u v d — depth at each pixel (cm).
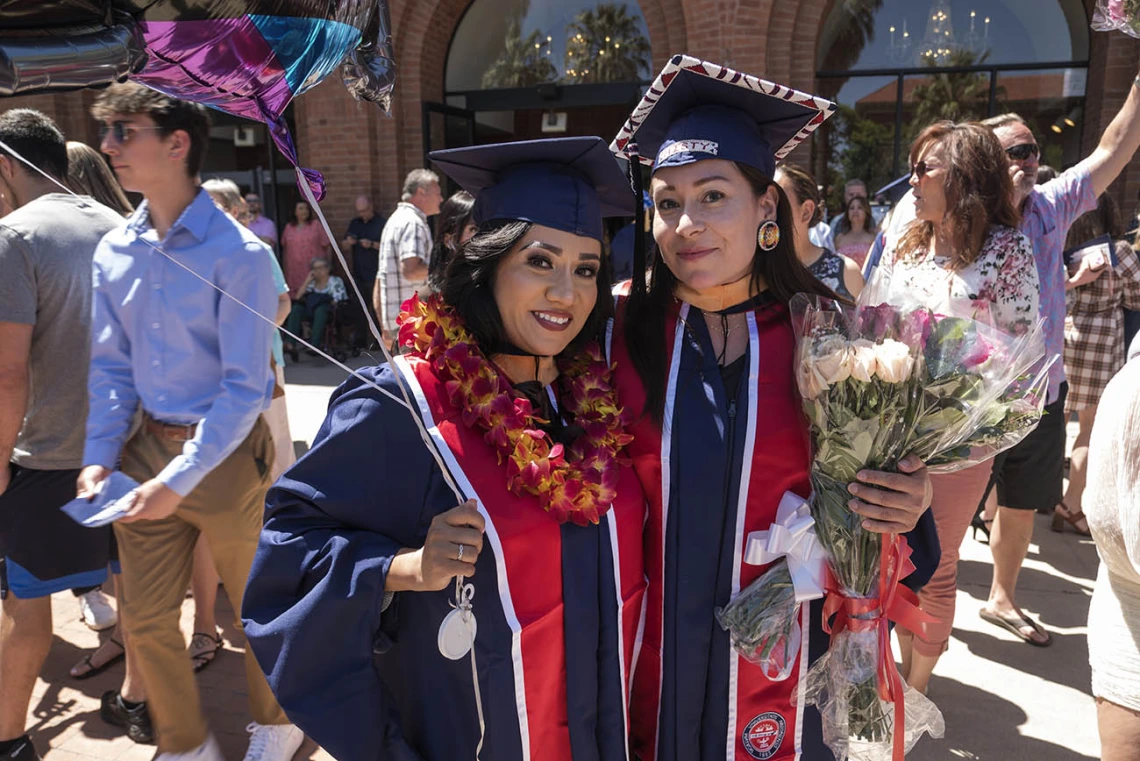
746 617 148
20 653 239
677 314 162
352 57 124
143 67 99
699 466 151
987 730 284
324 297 845
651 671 157
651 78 876
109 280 204
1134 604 168
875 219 750
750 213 154
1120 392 165
